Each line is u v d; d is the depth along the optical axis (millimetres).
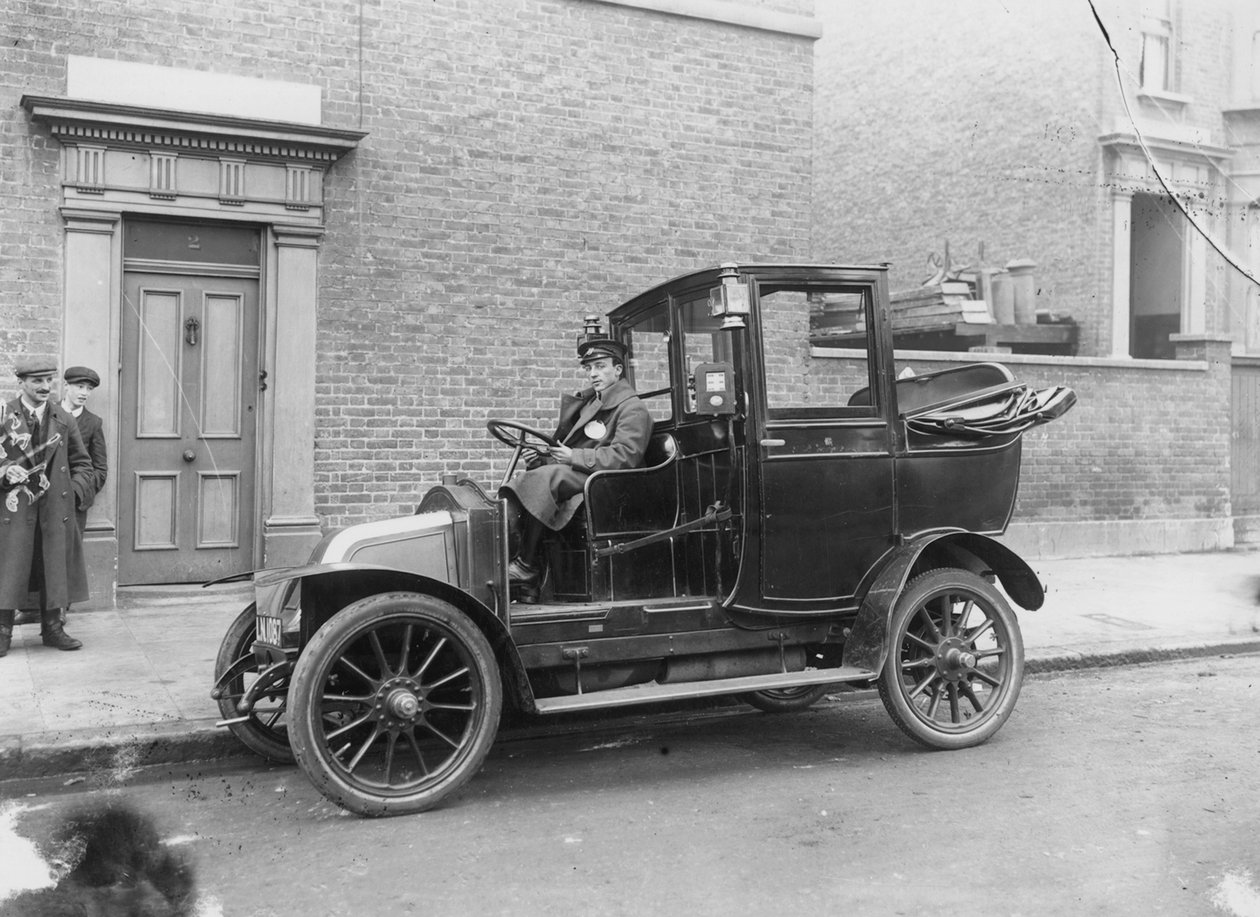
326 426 8469
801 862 3688
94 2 7738
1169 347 14070
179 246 8148
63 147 7660
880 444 5098
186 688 5629
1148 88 13336
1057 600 8711
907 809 4250
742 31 9852
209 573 8305
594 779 4723
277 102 8227
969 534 5188
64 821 4172
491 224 8938
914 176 15695
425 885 3523
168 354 8172
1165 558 11148
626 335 5742
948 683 5191
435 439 8781
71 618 7426
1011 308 13352
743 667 4984
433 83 8727
